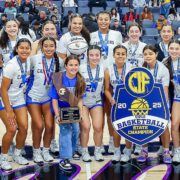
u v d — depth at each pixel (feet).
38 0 41.14
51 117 16.58
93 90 16.60
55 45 16.24
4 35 17.10
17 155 16.83
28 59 15.88
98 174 15.92
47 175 15.83
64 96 15.83
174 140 16.88
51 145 17.90
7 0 40.01
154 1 44.70
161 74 16.44
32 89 16.33
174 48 16.37
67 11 40.09
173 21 38.06
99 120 16.85
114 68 16.70
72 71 15.74
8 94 15.83
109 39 17.84
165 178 15.61
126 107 16.25
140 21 39.22
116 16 39.65
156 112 16.29
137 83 16.14
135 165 16.74
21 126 16.24
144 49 16.42
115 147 17.01
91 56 16.31
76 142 17.04
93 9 41.73
